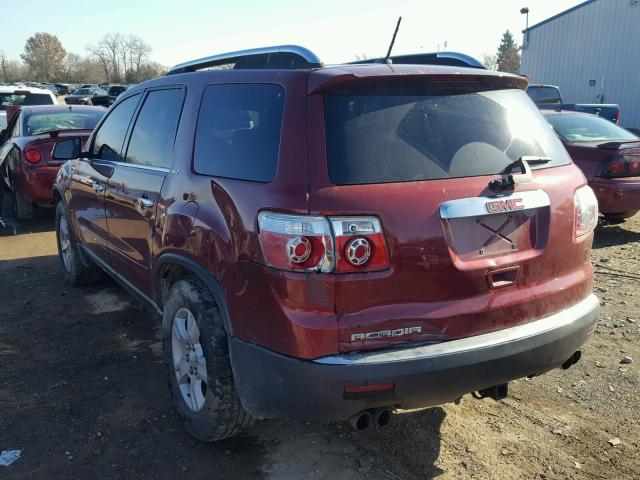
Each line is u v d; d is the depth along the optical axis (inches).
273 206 104.0
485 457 127.4
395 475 121.5
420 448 130.6
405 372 100.2
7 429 135.7
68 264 234.4
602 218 343.3
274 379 105.3
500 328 111.0
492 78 121.2
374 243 100.3
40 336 187.9
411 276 103.0
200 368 125.0
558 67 1139.9
